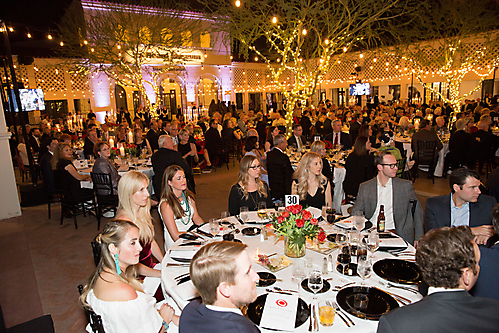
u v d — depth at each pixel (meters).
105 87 17.42
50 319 2.50
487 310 1.26
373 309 1.68
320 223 2.92
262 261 2.19
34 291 3.45
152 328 1.73
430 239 1.35
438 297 1.28
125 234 1.77
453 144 7.20
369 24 7.55
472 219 2.76
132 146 7.12
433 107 13.38
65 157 5.32
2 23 7.05
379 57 18.20
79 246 4.57
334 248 2.45
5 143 5.68
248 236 2.72
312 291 1.81
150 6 11.98
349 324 1.58
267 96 23.84
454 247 1.28
